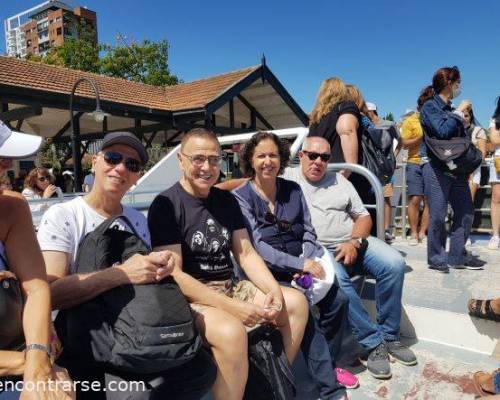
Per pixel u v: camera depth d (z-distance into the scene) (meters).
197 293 1.92
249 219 2.43
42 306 1.40
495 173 4.25
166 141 14.31
